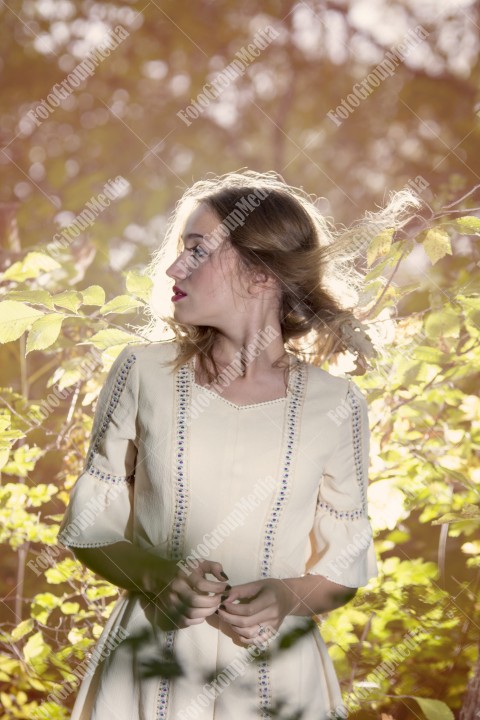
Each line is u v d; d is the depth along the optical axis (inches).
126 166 251.1
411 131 260.7
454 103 257.1
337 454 70.4
